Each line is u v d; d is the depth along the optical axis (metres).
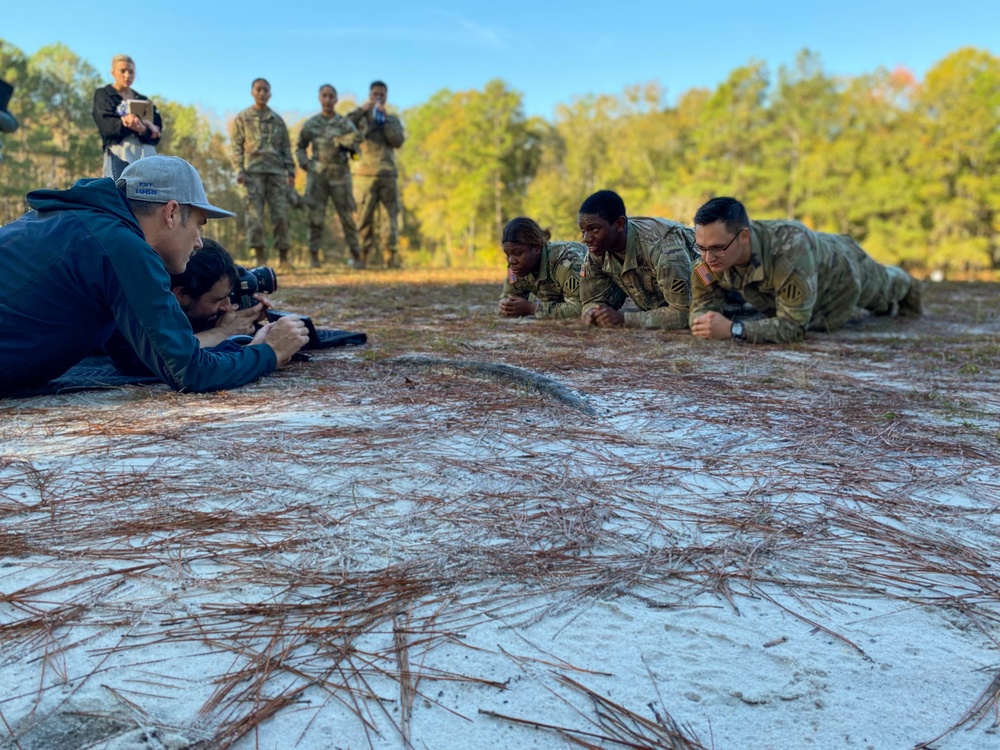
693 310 5.14
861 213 48.16
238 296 3.92
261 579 1.60
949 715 1.21
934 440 2.68
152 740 1.13
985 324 6.48
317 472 2.27
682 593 1.59
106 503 2.01
